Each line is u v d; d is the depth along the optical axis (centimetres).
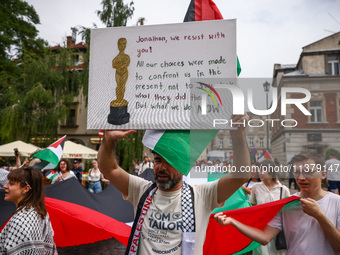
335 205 202
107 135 199
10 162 1366
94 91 199
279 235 220
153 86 194
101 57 201
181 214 195
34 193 218
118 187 226
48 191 422
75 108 2538
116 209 485
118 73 198
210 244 264
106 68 200
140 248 197
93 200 466
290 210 214
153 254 188
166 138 190
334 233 188
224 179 194
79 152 1266
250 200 382
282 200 212
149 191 212
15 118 1659
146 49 197
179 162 184
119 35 201
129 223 487
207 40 191
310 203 191
